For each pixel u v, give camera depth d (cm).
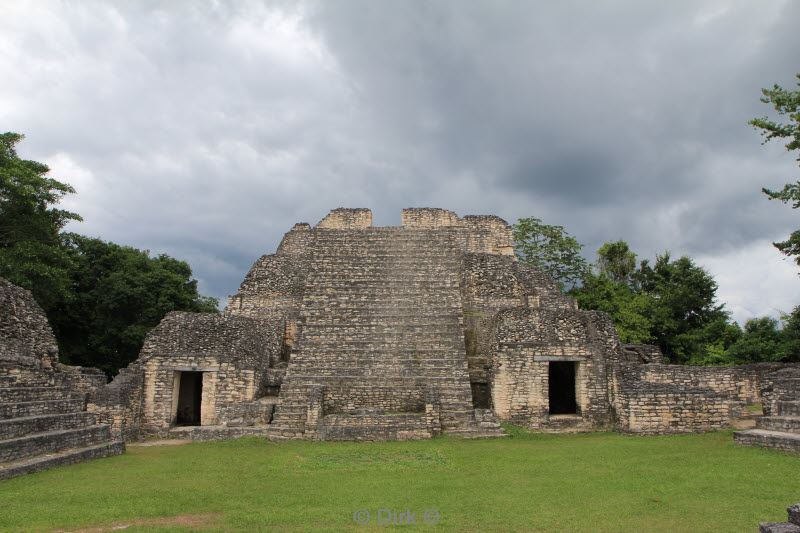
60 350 3394
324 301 2583
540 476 1313
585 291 4062
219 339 2338
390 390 2125
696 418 1994
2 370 1705
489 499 1105
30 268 2602
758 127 1762
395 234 3044
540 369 2191
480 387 2358
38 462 1385
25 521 955
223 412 2161
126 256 3606
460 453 1644
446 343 2370
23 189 2594
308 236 3350
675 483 1187
